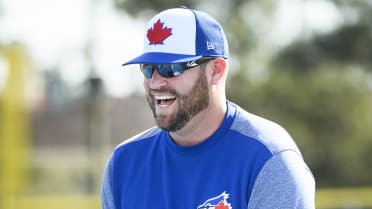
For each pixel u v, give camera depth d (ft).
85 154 262.06
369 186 197.47
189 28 30.91
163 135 32.32
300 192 29.53
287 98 186.50
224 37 31.83
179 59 30.32
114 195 33.14
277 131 31.12
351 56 150.00
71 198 102.94
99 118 154.61
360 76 171.94
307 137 192.24
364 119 191.31
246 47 186.39
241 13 183.93
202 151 31.12
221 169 30.73
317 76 174.81
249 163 30.19
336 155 195.72
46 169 269.85
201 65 30.73
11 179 97.55
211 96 30.96
